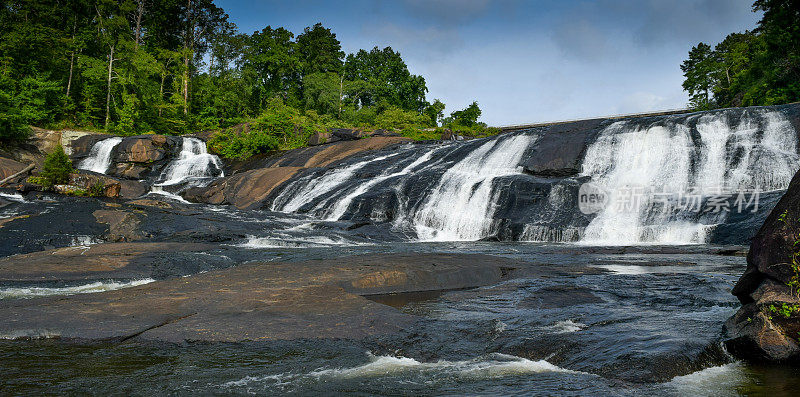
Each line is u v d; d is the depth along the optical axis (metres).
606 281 8.31
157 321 5.72
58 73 51.09
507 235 18.50
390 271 8.57
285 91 85.50
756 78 51.03
